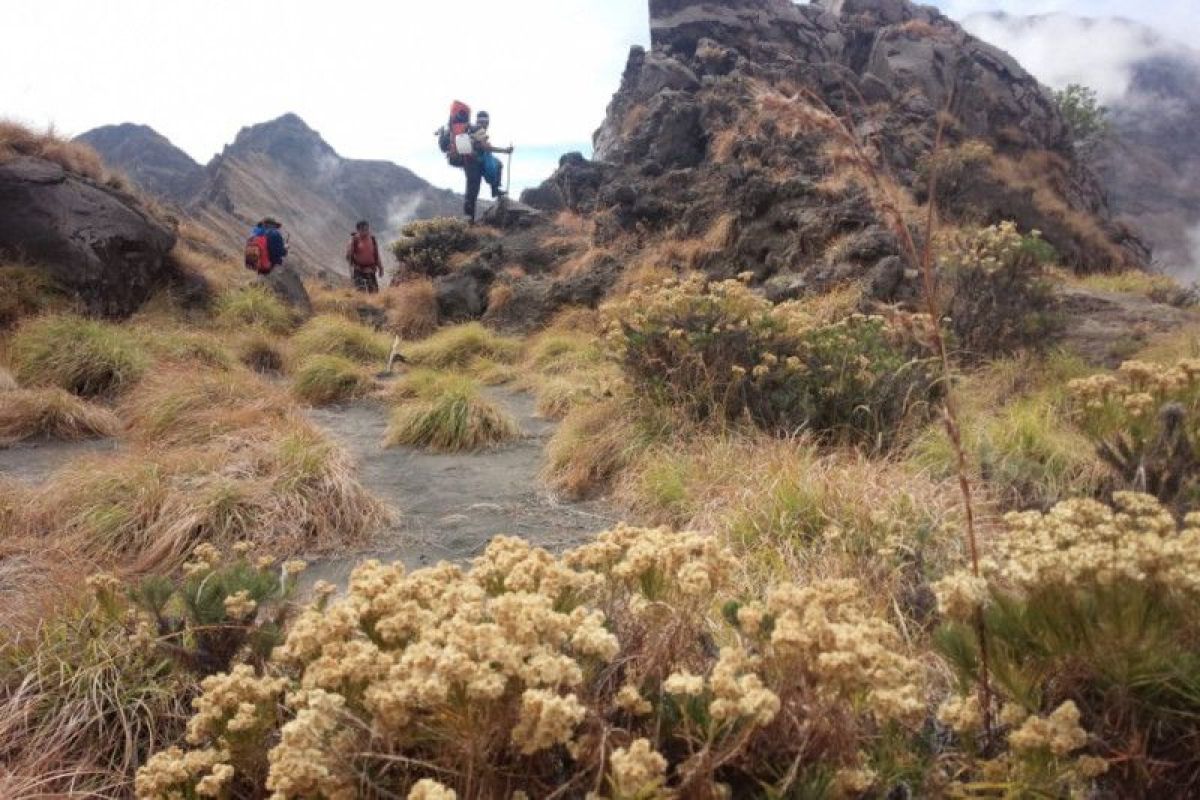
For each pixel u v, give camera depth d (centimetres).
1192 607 127
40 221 984
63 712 221
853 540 316
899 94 1688
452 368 1026
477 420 644
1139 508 162
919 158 1374
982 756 155
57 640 253
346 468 487
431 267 1745
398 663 148
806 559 308
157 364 784
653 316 577
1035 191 1497
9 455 580
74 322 803
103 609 250
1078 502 162
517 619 138
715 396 532
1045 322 734
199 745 188
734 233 1227
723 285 582
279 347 1034
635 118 2005
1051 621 135
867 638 143
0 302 870
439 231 1809
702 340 538
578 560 190
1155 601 128
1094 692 146
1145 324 834
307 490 437
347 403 829
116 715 225
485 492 504
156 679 237
